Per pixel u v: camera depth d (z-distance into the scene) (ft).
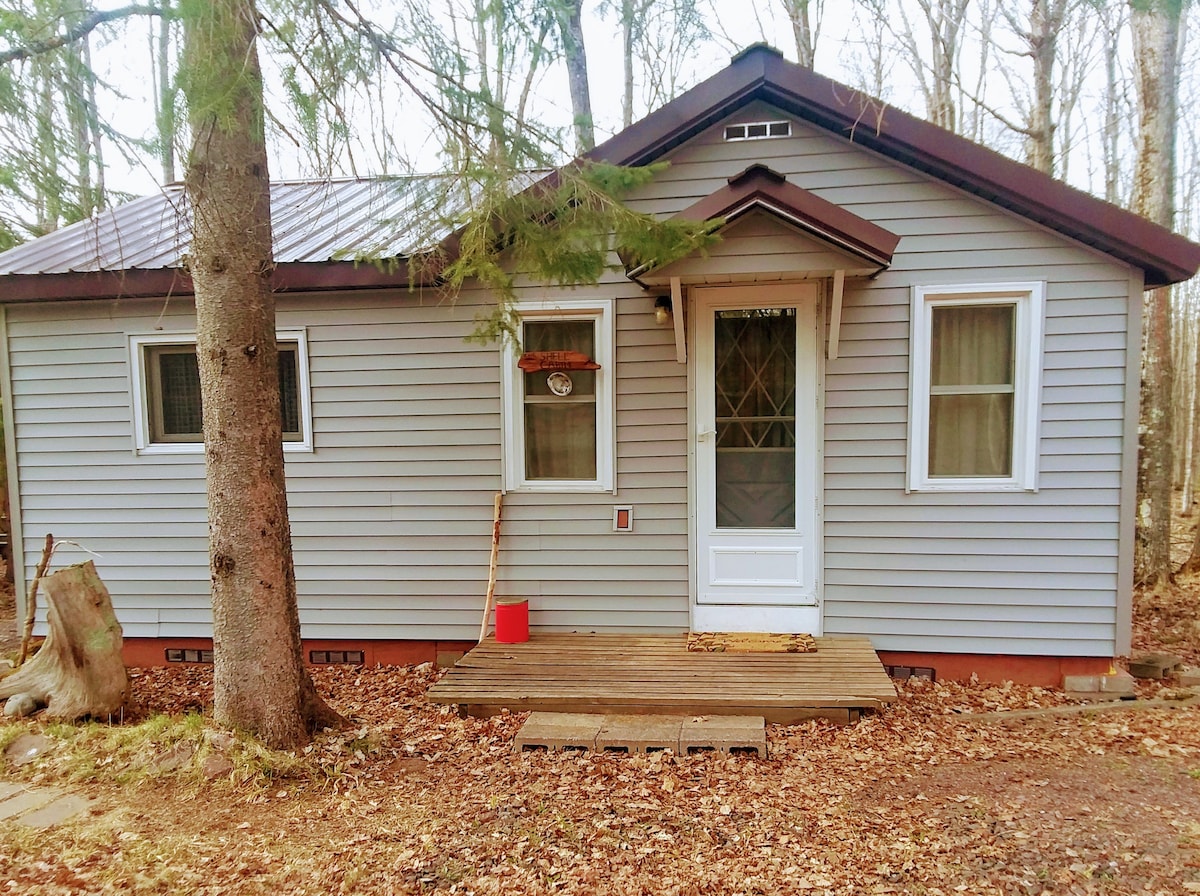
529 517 17.35
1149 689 15.58
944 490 15.88
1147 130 22.58
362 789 11.21
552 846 9.34
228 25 9.25
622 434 16.90
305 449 17.83
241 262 11.81
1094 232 14.66
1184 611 22.07
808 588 16.56
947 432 16.12
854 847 9.19
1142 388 24.35
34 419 18.53
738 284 16.26
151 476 18.37
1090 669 15.56
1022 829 9.53
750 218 14.14
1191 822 9.62
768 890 8.30
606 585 17.20
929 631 16.10
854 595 16.37
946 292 15.58
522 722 13.52
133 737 12.37
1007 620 15.83
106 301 17.97
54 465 18.58
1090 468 15.38
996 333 15.84
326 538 17.97
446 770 11.85
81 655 13.97
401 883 8.53
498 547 17.31
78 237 19.71
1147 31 22.40
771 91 15.62
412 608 17.87
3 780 11.55
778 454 16.57
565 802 10.60
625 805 10.45
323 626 18.11
